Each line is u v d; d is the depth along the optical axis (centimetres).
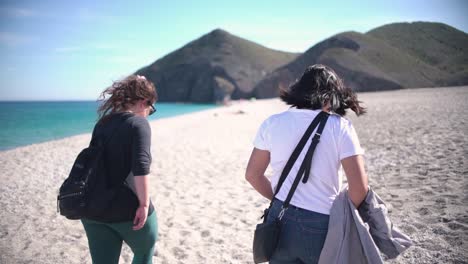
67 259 419
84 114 5800
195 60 13500
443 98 2773
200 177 835
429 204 468
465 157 684
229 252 417
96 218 227
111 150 234
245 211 566
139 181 227
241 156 1114
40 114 5856
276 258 206
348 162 190
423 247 358
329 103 206
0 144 1930
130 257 414
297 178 197
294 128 202
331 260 187
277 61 14488
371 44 9975
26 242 471
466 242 352
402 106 2331
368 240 188
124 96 252
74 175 228
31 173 938
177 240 462
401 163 730
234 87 11900
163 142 1512
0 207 632
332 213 191
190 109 7031
